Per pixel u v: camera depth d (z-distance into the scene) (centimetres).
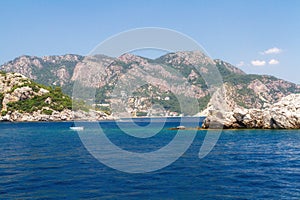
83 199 1708
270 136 5562
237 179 2184
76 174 2378
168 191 1873
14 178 2253
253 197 1731
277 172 2409
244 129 7019
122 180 2164
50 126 12500
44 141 5697
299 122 6669
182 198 1733
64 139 6103
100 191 1873
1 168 2702
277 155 3344
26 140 6019
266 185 1997
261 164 2795
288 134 5828
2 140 6128
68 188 1947
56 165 2819
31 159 3244
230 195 1780
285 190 1866
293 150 3725
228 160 3052
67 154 3600
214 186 1992
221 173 2405
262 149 3878
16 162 3042
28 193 1834
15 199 1716
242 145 4353
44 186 2000
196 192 1850
